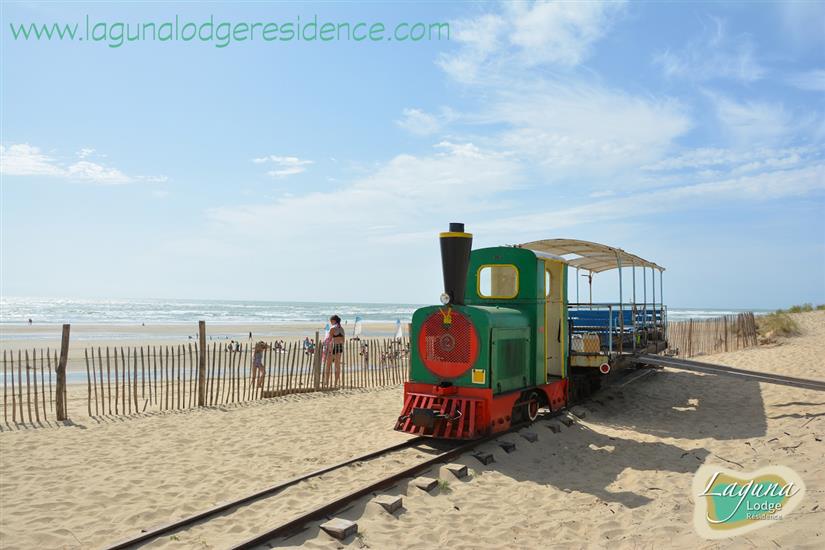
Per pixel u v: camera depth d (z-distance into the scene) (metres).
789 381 11.50
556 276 10.83
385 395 13.97
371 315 94.38
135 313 83.00
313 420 10.82
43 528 5.77
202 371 12.57
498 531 5.61
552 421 9.77
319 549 5.02
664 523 5.68
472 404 8.13
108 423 10.59
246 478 7.28
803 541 4.56
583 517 6.01
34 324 53.31
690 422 10.77
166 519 6.01
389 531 5.49
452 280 8.55
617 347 12.80
